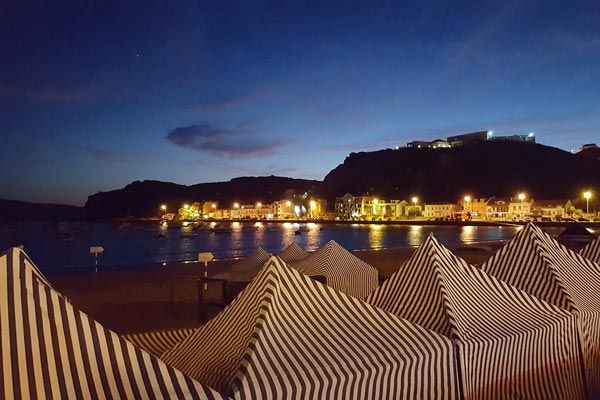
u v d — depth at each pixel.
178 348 4.11
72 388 2.54
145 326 9.62
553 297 5.26
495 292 4.90
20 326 2.57
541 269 5.46
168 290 13.55
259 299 3.74
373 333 3.71
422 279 4.73
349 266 9.09
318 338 3.54
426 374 3.65
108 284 14.75
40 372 2.52
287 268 3.89
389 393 3.46
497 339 4.17
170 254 54.56
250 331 3.55
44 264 43.19
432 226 125.44
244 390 2.94
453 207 143.12
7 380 2.45
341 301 3.86
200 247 67.62
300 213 187.62
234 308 4.04
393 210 151.12
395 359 3.51
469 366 3.95
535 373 4.49
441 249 4.89
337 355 3.42
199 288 9.40
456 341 3.87
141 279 15.89
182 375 2.73
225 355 3.60
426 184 164.88
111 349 2.66
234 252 55.75
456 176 163.88
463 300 4.61
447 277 4.67
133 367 2.66
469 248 25.78
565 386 4.71
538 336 4.53
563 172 162.88
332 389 3.19
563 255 5.77
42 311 2.62
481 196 156.25
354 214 161.38
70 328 2.63
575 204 137.62
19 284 2.63
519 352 4.36
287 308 3.68
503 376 4.24
